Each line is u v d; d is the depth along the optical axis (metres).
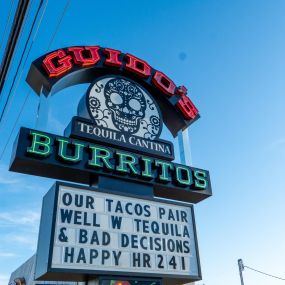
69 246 7.14
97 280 7.24
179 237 8.69
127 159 8.90
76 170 8.20
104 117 9.37
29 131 7.95
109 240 7.67
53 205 7.45
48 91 8.94
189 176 9.62
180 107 11.12
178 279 8.19
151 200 8.80
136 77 10.88
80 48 9.95
